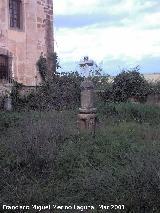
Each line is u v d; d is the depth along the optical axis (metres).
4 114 15.44
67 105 20.17
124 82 23.80
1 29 23.16
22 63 24.52
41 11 26.05
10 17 23.98
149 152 8.70
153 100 23.73
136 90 23.73
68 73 24.22
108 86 23.95
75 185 7.82
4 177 8.09
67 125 12.83
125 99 23.70
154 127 14.67
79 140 11.43
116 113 17.59
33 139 9.77
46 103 20.45
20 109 19.78
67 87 21.16
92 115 13.48
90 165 9.05
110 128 13.68
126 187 6.93
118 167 8.52
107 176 7.60
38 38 25.69
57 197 7.24
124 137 12.01
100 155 9.84
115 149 10.46
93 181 7.50
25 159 9.01
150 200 6.42
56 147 10.00
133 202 6.47
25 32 24.78
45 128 11.02
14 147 9.64
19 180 8.02
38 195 7.19
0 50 22.98
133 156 8.53
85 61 16.81
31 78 24.97
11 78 23.50
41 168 8.86
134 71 24.38
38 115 14.88
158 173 6.48
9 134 11.73
